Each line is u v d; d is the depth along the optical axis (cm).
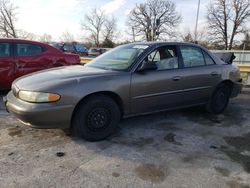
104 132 399
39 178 295
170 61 465
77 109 377
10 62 630
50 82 367
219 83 532
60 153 353
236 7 5019
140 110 433
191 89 487
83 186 283
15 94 381
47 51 691
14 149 361
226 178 308
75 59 741
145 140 406
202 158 354
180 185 291
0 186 279
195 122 499
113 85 392
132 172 313
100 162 334
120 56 461
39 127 360
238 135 441
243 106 627
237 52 2547
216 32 5194
